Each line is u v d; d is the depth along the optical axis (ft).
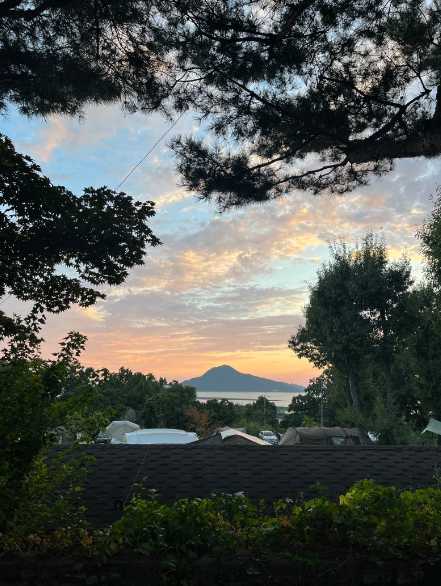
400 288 121.19
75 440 17.54
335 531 14.11
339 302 126.00
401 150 27.17
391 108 26.86
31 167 19.80
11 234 20.18
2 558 13.39
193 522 13.79
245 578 13.37
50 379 16.02
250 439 65.57
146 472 36.86
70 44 27.71
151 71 28.14
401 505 14.85
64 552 13.71
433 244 89.51
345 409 130.62
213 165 29.07
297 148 28.71
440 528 14.37
